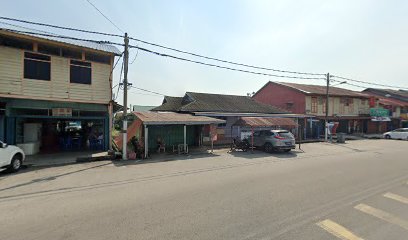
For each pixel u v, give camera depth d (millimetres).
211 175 9938
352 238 4676
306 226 5152
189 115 19344
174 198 6902
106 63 16250
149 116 16609
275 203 6512
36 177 9711
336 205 6422
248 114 23406
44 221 5332
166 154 16141
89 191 7680
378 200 6859
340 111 34656
